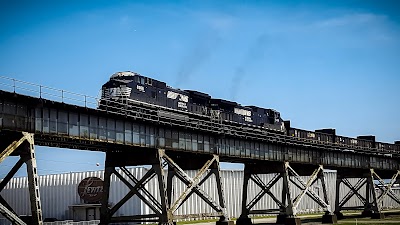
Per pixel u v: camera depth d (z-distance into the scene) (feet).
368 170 282.77
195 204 308.40
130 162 161.99
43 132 124.47
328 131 311.68
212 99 233.14
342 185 425.69
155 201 161.48
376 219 262.47
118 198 267.80
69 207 278.46
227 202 331.16
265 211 216.33
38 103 122.42
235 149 194.90
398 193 472.85
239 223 218.79
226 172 336.29
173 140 166.50
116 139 146.30
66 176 289.12
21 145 119.34
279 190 375.04
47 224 219.82
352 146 293.64
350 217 291.38
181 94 210.18
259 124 250.98
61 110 130.31
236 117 233.96
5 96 115.14
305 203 384.68
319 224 225.15
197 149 176.35
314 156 241.14
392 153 310.04
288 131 272.92
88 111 136.98
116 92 177.68
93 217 272.10
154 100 191.11
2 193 305.32
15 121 117.80
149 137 157.69
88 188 277.03
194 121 198.18
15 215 111.14
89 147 156.46
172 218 154.40
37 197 116.16
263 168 222.07
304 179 389.19
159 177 156.76
